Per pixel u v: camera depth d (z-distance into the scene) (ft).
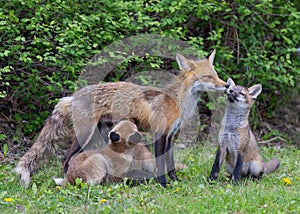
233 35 43.27
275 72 43.70
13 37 34.86
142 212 23.20
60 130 30.99
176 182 28.58
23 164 29.78
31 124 38.52
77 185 26.89
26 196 25.80
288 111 48.52
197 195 26.61
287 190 28.22
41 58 32.68
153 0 37.88
